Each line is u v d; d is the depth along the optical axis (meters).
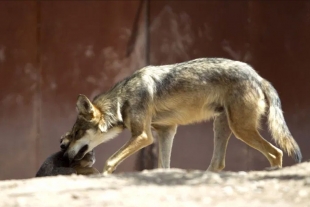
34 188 9.92
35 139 21.19
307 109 21.22
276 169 11.01
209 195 9.28
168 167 14.44
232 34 21.48
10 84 21.22
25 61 21.25
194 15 21.53
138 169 20.98
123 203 8.89
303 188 9.41
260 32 21.47
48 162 13.99
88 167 14.37
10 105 21.19
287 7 21.38
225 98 13.80
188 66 13.99
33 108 21.23
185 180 10.16
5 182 10.62
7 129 21.16
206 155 21.33
